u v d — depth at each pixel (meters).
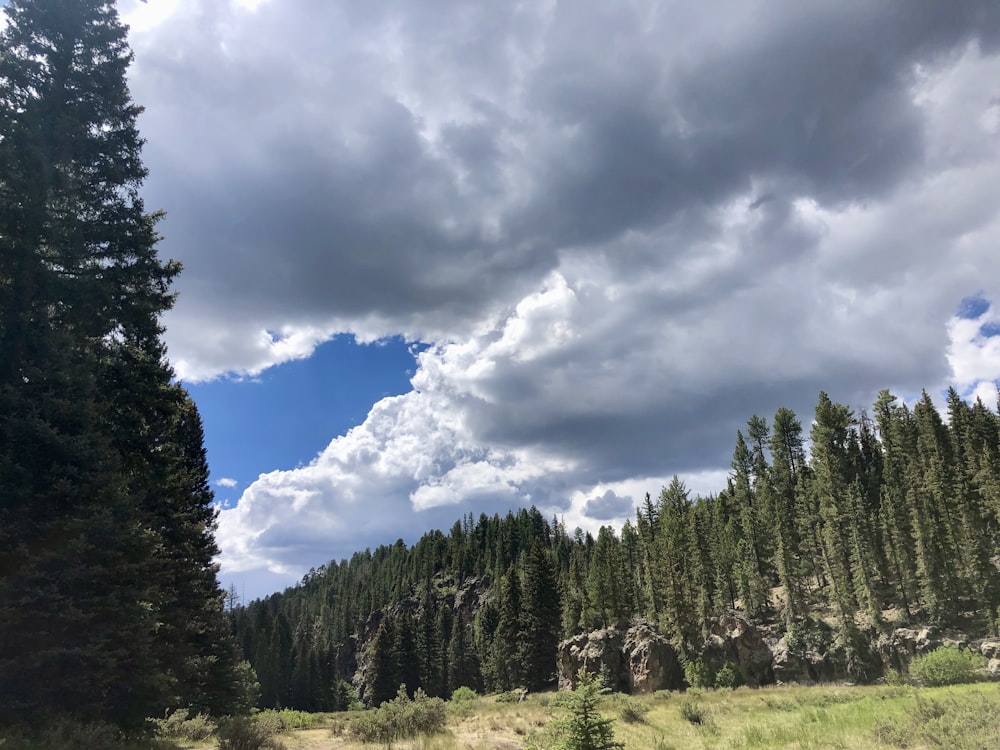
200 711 28.86
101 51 17.30
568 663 62.72
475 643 95.44
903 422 77.19
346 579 187.50
